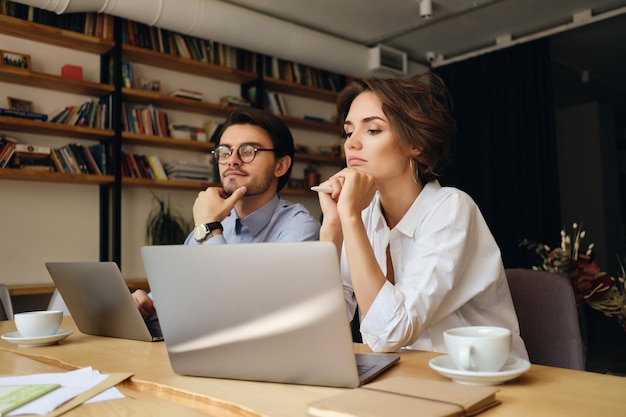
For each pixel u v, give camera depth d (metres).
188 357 0.89
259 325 0.82
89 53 3.84
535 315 1.36
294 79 4.78
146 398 0.81
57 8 3.31
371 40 4.98
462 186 5.20
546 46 4.75
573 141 7.10
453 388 0.71
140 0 3.52
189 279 0.85
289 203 2.02
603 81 6.27
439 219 1.21
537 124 4.77
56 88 3.62
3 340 1.38
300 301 0.78
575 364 1.27
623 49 5.25
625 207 7.87
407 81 1.31
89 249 3.82
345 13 4.41
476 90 5.16
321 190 1.25
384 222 1.40
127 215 3.98
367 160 1.28
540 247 2.26
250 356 0.83
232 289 0.82
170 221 4.03
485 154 5.05
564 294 1.32
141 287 3.61
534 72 4.80
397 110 1.26
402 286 1.12
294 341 0.79
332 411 0.64
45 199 3.65
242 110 1.94
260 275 0.80
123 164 3.76
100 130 3.62
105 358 1.09
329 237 1.25
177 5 3.67
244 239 1.98
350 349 0.76
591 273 1.95
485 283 1.24
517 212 4.87
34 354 1.16
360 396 0.69
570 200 7.07
